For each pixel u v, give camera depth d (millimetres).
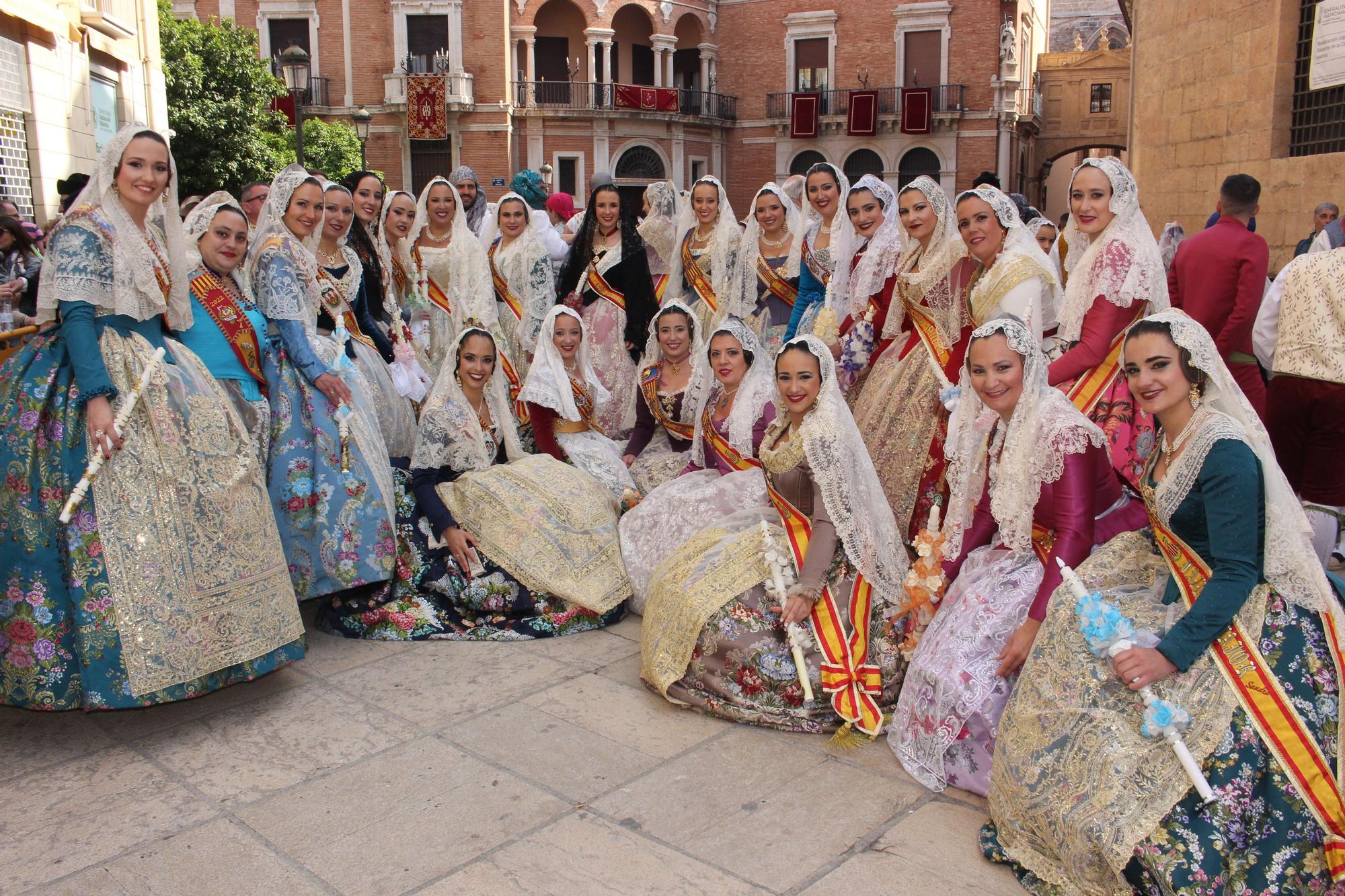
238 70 20641
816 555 3607
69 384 3328
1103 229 3939
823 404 3615
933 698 3156
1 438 3293
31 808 3016
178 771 3221
